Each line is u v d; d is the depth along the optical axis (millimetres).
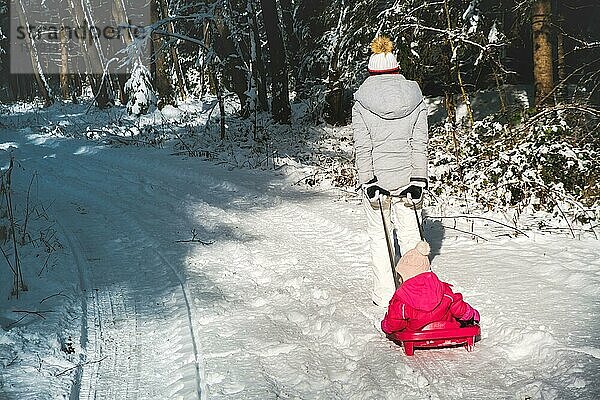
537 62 14672
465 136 12453
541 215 9578
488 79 19172
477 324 5277
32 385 4934
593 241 8078
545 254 7598
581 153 10156
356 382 4691
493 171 10555
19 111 43938
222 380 4859
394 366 4836
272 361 5191
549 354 4789
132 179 15781
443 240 8617
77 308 6750
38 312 6434
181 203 12438
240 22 24875
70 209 12125
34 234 9891
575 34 19578
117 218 11273
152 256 8758
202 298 6840
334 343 5574
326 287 7008
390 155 5984
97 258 8734
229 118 25922
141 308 6770
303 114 27047
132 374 5211
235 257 8578
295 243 9172
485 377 4586
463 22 15539
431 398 4297
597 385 4180
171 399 4691
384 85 5910
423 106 5961
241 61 25453
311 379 4820
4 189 8664
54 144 24766
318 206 11633
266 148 19781
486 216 9859
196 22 23922
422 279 4977
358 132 6035
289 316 6270
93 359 5535
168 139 23094
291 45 27438
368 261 8039
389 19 16281
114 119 31203
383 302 6266
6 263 8258
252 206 12125
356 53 22609
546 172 9961
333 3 22688
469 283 6688
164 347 5738
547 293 6176
